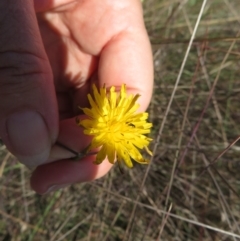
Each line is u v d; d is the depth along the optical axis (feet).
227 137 0.57
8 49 0.29
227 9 0.68
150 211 0.53
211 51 0.62
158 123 0.57
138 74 0.39
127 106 0.32
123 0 0.40
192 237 0.51
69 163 0.38
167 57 0.63
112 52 0.39
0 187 0.54
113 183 0.54
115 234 0.52
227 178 0.54
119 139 0.31
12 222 0.54
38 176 0.39
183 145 0.55
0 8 0.29
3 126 0.30
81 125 0.31
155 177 0.54
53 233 0.53
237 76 0.61
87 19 0.40
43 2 0.38
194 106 0.58
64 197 0.54
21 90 0.29
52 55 0.42
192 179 0.54
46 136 0.31
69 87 0.43
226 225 0.52
